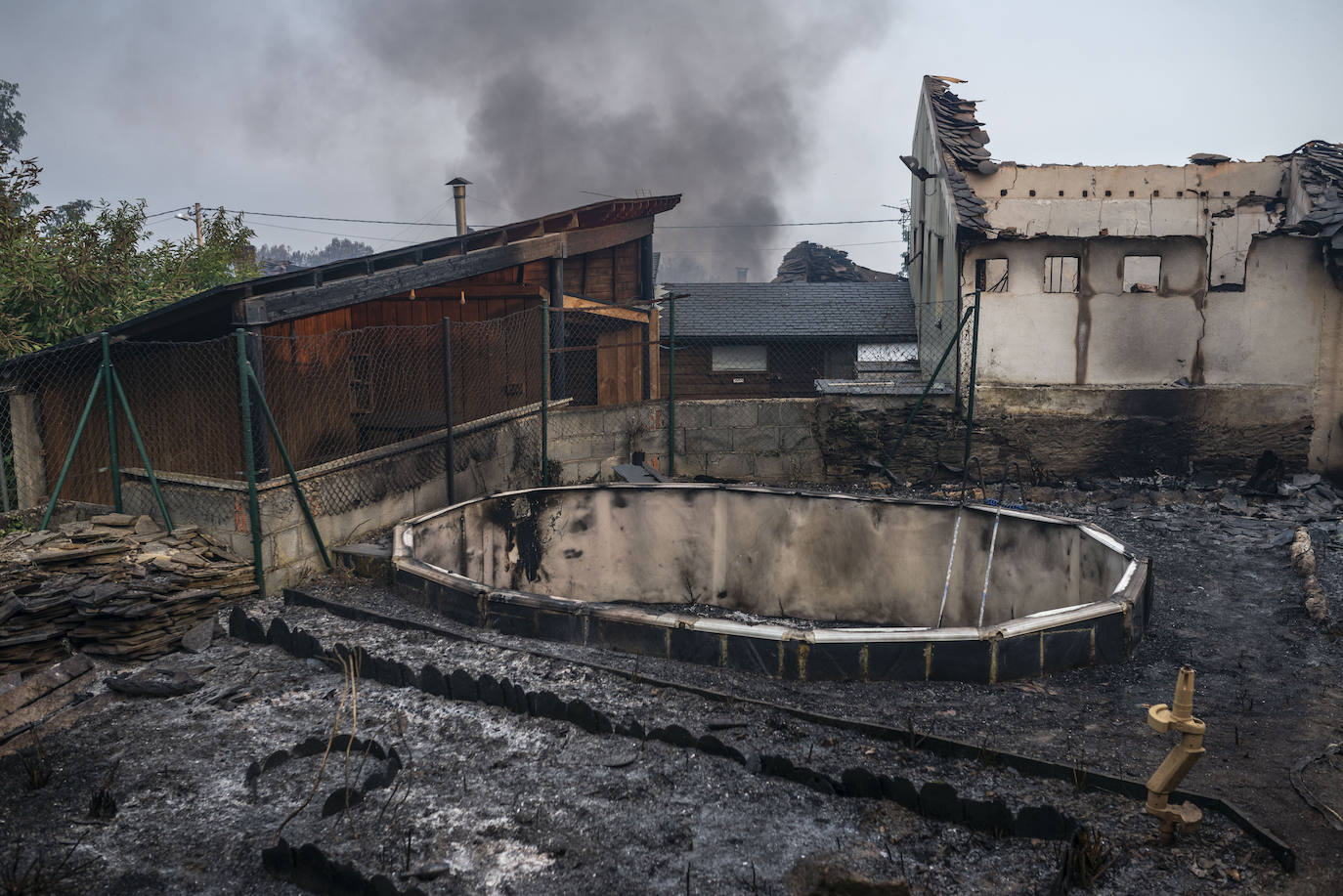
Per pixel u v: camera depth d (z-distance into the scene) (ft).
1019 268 42.83
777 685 19.86
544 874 12.59
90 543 24.71
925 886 12.26
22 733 17.39
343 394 37.24
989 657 20.18
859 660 20.07
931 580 32.12
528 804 14.38
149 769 15.87
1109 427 42.83
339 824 13.88
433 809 14.26
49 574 22.94
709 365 63.00
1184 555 31.89
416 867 12.59
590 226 51.19
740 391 63.10
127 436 33.63
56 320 43.96
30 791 15.12
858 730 17.04
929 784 13.88
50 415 35.24
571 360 54.60
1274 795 14.71
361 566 27.81
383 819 13.97
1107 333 42.93
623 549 35.50
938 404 43.47
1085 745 16.75
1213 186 55.21
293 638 21.40
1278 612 25.52
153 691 19.13
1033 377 43.27
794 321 63.21
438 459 33.83
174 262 59.00
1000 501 31.99
